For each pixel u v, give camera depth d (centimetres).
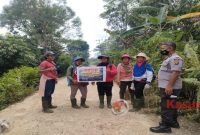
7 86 1095
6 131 668
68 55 2853
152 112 773
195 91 758
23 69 1507
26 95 1198
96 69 830
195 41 1051
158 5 1814
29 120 743
